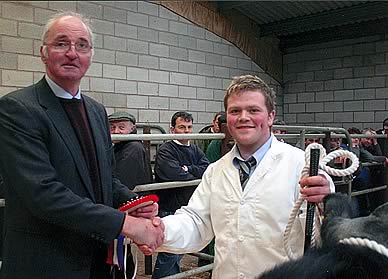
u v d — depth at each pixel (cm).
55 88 143
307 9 709
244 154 152
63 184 134
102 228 131
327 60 829
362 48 787
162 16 615
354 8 674
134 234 137
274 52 855
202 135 258
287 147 151
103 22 520
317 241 114
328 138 386
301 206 141
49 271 135
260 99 146
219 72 725
